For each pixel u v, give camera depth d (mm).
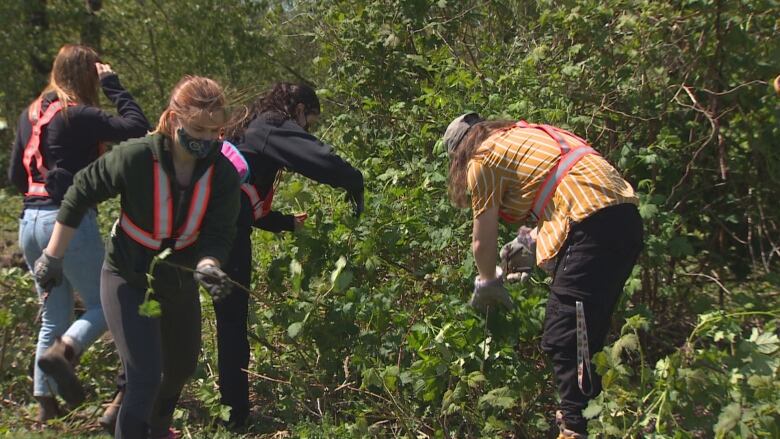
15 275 4547
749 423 2713
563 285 3018
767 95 3814
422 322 3801
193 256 3012
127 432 2891
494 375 3396
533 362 3691
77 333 3459
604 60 4094
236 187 2941
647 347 3924
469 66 4961
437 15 5441
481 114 4285
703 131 4078
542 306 3480
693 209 4203
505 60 4867
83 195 2896
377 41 5238
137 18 11898
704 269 4297
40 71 11945
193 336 3189
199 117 2707
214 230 2928
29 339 4219
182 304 3094
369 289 3861
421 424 3508
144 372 2926
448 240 3818
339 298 3877
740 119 3963
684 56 3979
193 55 11305
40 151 3568
